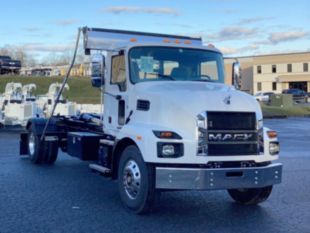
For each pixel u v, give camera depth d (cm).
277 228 490
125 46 604
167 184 502
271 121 2422
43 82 3941
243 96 546
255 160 528
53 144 878
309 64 6519
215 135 512
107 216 528
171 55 614
